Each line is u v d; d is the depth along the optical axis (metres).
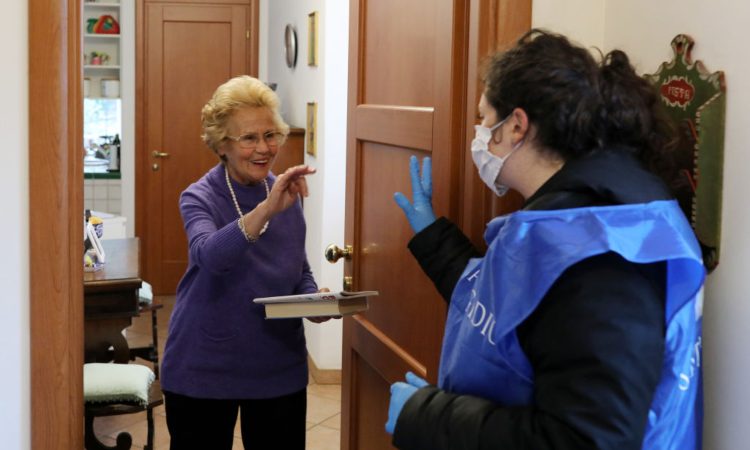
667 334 1.23
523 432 1.23
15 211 1.95
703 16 1.57
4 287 1.96
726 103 1.52
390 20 2.41
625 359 1.16
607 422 1.15
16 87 1.92
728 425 1.53
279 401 2.46
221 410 2.43
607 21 1.89
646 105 1.37
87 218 3.77
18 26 1.91
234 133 2.36
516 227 1.30
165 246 6.78
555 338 1.22
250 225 2.22
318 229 4.64
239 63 6.73
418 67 2.22
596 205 1.30
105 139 7.07
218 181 2.46
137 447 3.79
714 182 1.54
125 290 3.45
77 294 2.03
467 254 1.84
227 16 6.66
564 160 1.38
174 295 6.81
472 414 1.30
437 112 2.09
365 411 2.66
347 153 2.73
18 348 1.98
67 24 1.95
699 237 1.58
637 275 1.21
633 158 1.35
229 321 2.37
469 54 1.97
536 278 1.24
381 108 2.44
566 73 1.33
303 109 5.06
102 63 6.88
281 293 2.42
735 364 1.51
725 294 1.54
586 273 1.21
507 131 1.40
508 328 1.26
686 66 1.60
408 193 2.28
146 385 3.12
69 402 2.02
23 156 1.94
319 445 3.85
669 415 1.25
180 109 6.70
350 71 2.70
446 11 2.03
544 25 1.90
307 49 4.89
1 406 1.98
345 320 2.77
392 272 2.40
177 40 6.65
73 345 2.02
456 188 2.03
